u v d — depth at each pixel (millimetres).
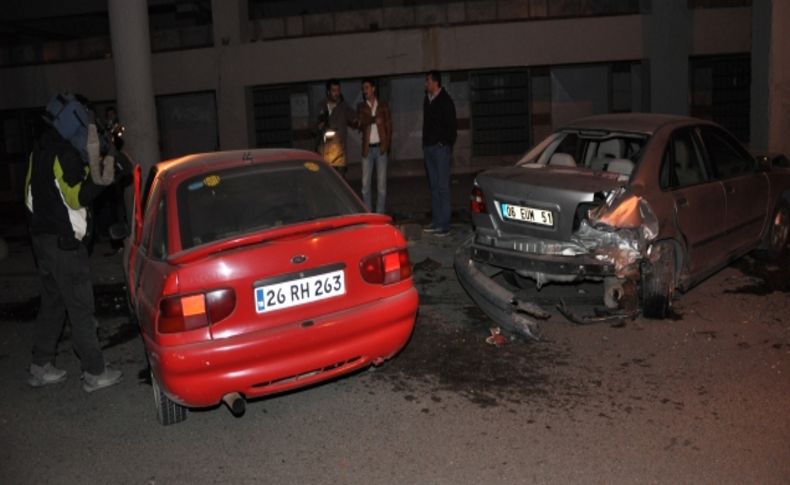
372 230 4453
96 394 5203
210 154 5348
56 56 17641
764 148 11195
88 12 18766
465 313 6527
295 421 4562
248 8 17453
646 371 5016
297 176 5027
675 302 6449
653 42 15828
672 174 6090
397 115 17188
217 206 4738
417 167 17250
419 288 7363
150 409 4898
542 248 5840
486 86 16938
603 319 5941
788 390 4605
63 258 4969
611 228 5555
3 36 20672
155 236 4664
